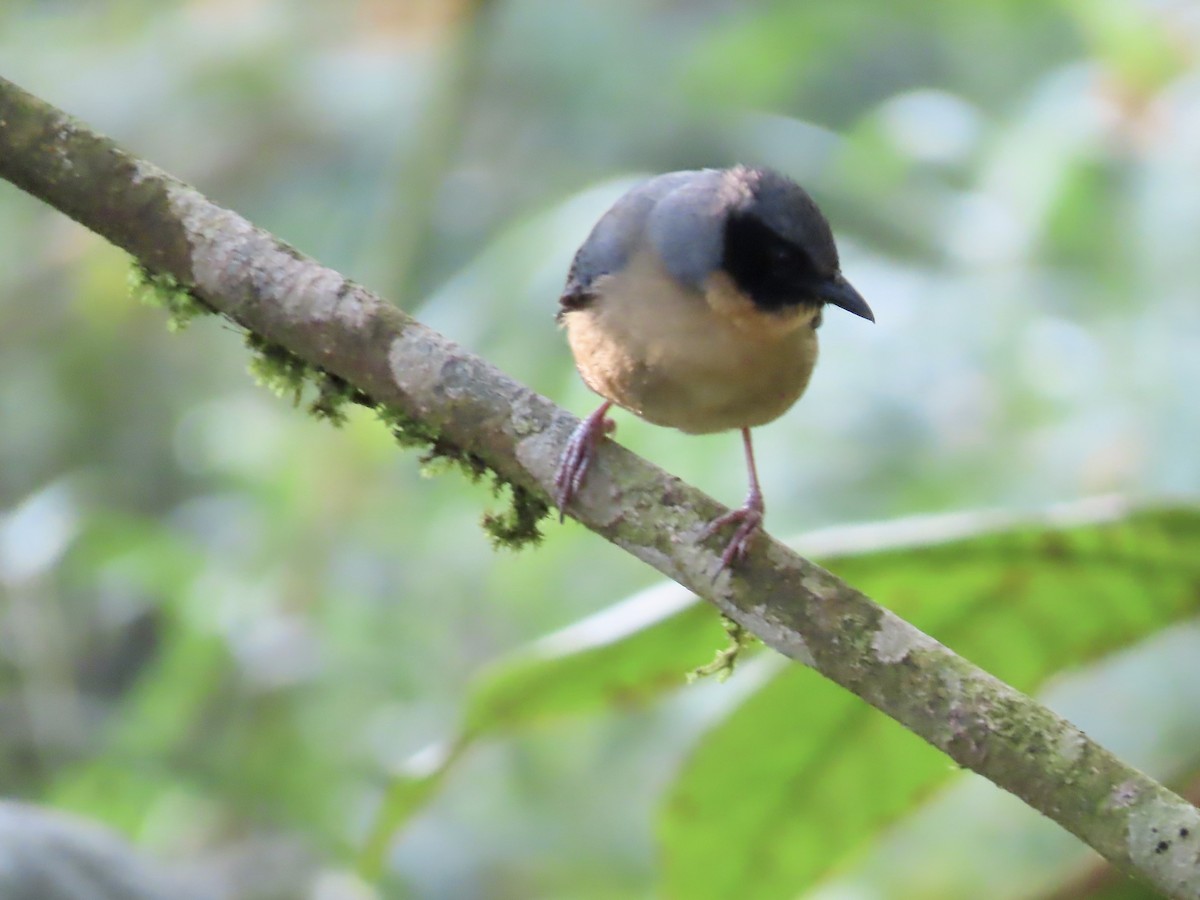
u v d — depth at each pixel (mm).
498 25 14750
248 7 17859
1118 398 10883
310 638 12945
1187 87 11641
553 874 12953
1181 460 10430
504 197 16125
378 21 16984
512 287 12258
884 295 12141
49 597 13312
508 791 13430
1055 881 7316
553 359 11945
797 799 7438
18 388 17078
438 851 12703
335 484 13445
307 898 11594
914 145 13492
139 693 13625
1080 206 11875
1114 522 6418
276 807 12047
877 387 11711
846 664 5250
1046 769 4902
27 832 7348
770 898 7680
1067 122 12180
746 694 7141
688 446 11812
